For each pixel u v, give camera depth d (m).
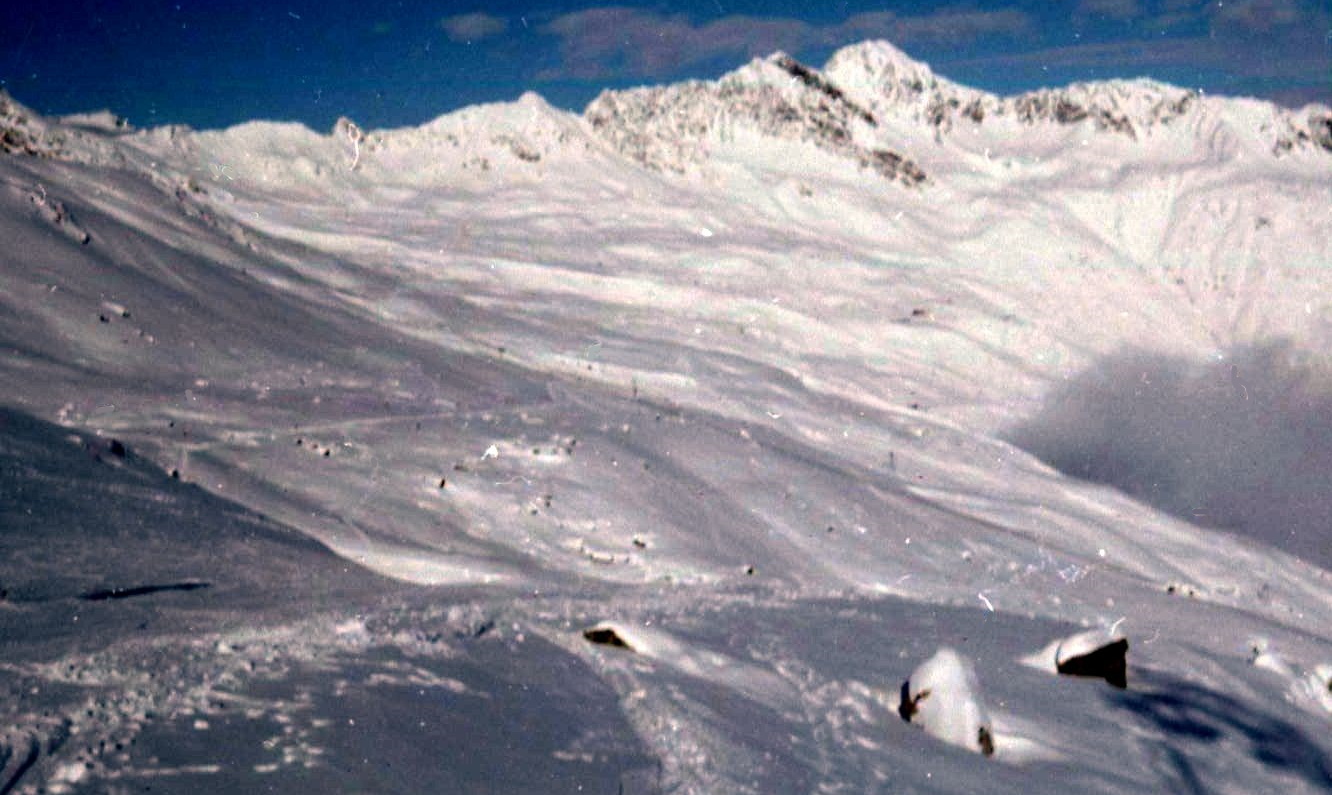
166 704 4.06
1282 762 6.21
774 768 4.57
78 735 3.61
